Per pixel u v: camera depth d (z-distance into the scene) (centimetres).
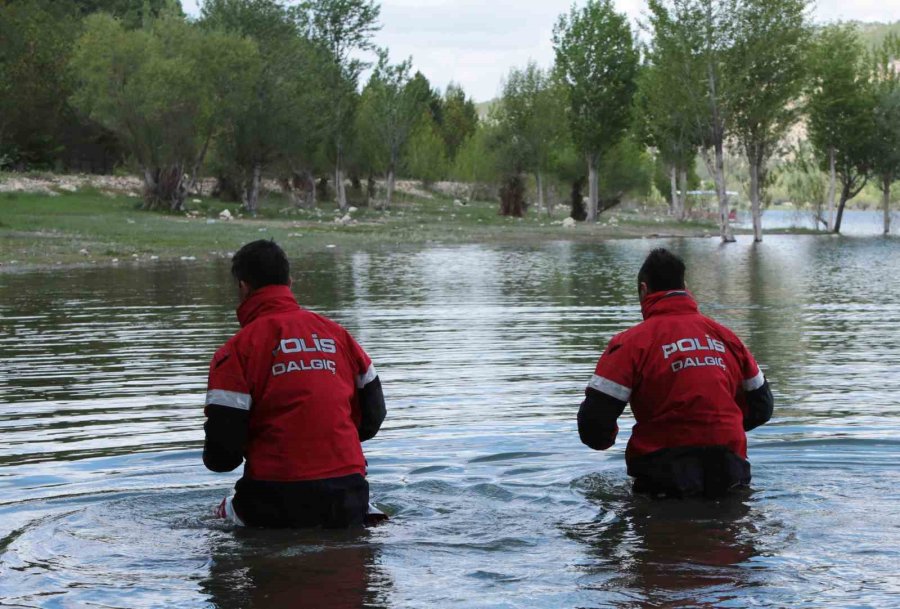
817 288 1967
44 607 373
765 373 925
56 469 584
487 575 402
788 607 362
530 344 1130
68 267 2366
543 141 6309
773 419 702
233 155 5325
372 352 1074
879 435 641
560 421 707
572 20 6262
